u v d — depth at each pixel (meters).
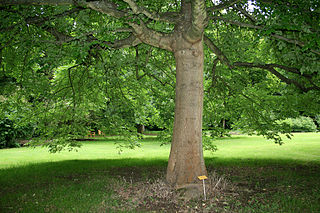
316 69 5.86
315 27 5.67
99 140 24.23
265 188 5.94
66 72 9.33
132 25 5.68
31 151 15.38
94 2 5.30
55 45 6.47
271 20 5.55
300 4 5.43
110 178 7.16
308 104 8.59
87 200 5.08
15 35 6.47
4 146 17.47
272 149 14.59
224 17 7.14
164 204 4.89
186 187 5.47
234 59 8.98
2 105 8.81
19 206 4.75
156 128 37.62
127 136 9.97
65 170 8.57
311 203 4.79
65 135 9.23
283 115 9.34
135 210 4.54
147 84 10.02
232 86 9.55
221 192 5.54
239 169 8.44
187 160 5.67
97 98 9.85
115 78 8.27
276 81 10.45
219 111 10.37
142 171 8.25
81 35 5.77
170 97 9.90
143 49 9.20
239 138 23.30
